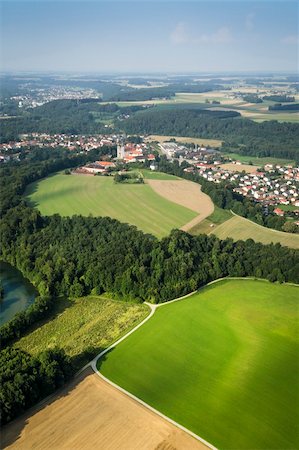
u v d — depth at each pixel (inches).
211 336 6181.1
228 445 4271.7
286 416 4667.8
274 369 5457.7
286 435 4416.8
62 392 4960.6
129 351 5812.0
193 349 5871.1
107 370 5388.8
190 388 5078.7
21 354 5349.4
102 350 5851.4
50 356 5177.2
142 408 4724.4
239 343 6003.9
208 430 4446.4
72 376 5241.1
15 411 4549.7
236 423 4554.6
